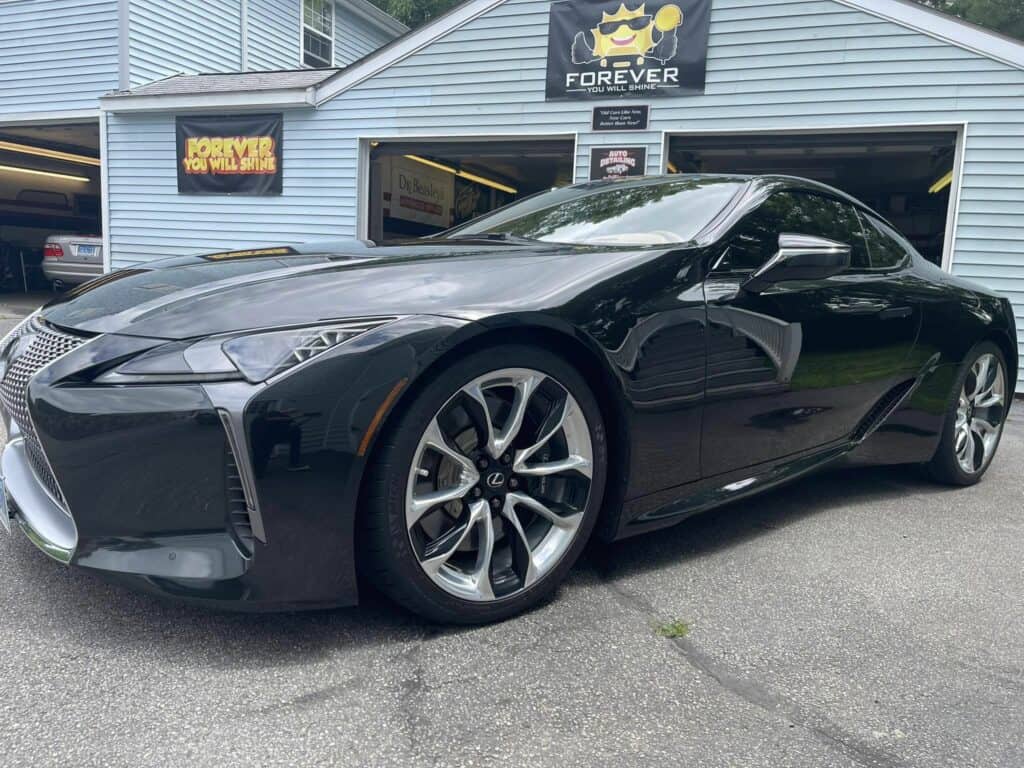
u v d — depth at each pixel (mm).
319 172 10094
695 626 2131
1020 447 4785
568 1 8742
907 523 3123
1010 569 2645
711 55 8273
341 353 1782
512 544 2123
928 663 1972
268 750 1521
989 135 7398
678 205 2826
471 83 9273
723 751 1575
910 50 7578
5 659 1813
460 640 1990
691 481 2498
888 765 1549
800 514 3205
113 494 1794
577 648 1975
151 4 11586
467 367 1944
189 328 1838
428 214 13508
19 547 2457
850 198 3367
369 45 17984
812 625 2164
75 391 1808
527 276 2156
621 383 2197
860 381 3047
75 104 11461
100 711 1627
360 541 1882
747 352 2543
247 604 1759
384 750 1536
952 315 3498
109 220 11227
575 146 8891
